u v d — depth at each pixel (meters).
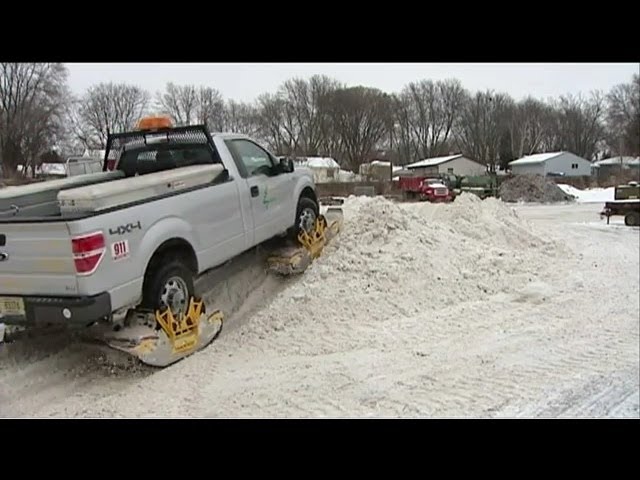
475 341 5.51
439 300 6.75
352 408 4.01
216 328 5.45
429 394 4.25
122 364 4.82
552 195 37.91
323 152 72.94
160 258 4.93
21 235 4.34
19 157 56.09
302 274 6.88
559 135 82.69
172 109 70.94
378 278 6.81
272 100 73.19
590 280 8.31
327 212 8.23
